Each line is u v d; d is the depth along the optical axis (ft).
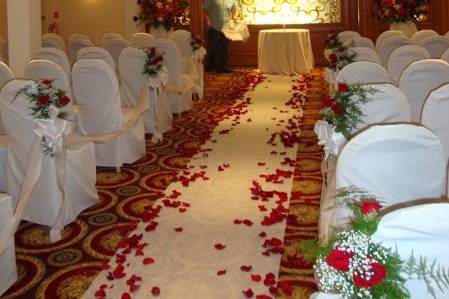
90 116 15.06
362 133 6.82
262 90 30.60
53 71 13.97
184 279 9.16
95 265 9.83
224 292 8.73
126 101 18.17
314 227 11.36
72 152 11.75
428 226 4.22
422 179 6.90
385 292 4.11
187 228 11.37
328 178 10.48
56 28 39.32
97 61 14.43
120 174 15.37
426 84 12.71
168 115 20.90
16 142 10.81
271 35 36.99
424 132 6.73
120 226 11.59
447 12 37.27
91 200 12.71
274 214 11.71
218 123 22.03
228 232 11.13
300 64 37.24
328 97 9.84
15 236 11.17
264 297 8.46
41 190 11.07
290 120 22.27
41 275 9.47
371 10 37.99
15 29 18.34
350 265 4.12
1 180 11.75
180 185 14.28
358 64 12.83
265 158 16.80
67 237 11.09
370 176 6.87
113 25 39.04
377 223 4.34
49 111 10.52
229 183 14.38
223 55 38.45
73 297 8.70
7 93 10.46
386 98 9.34
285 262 9.78
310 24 41.63
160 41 21.07
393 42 21.08
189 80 24.57
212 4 37.35
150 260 9.77
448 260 4.25
